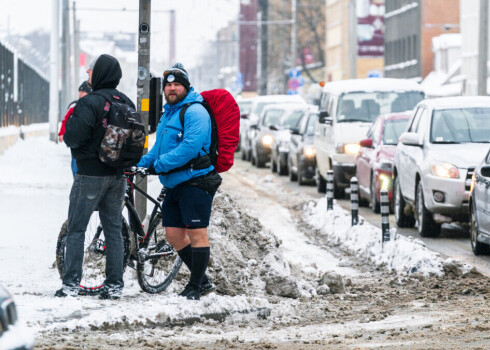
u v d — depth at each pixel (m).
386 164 50.66
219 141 23.55
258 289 26.39
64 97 128.25
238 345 19.56
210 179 23.44
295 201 60.88
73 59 190.38
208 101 23.62
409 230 45.16
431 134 43.12
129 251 24.39
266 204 58.97
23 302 22.31
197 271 23.67
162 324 21.69
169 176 23.38
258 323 23.12
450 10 188.12
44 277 27.66
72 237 23.67
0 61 89.00
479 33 80.88
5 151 87.94
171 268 25.23
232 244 27.23
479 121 43.44
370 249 36.03
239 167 98.69
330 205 48.81
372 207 52.97
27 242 35.62
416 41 191.75
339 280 28.44
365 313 24.86
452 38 175.25
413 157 43.59
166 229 23.89
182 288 25.52
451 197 40.53
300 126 77.50
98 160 23.38
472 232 37.12
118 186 23.80
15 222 42.09
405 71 199.12
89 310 21.77
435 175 40.91
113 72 23.50
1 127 90.00
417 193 42.94
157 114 28.80
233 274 26.45
